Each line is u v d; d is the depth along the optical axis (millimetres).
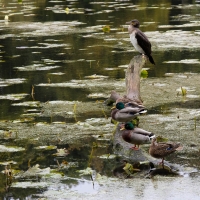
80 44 23719
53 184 9609
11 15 32188
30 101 15242
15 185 9562
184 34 25312
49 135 12367
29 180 9820
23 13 33000
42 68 19375
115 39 24703
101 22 29172
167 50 22172
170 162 10688
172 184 9484
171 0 38906
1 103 15078
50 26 28344
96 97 15656
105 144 11789
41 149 11492
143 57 14656
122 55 21469
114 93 14781
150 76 18172
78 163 10695
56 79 17812
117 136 11914
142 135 10992
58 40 24641
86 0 39219
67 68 19359
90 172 10156
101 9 34312
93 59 20828
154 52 21891
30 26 28422
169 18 30359
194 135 12148
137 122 12930
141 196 8930
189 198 8812
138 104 12742
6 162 10742
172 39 24250
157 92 16078
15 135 12398
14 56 21469
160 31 26312
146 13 32375
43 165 10594
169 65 19656
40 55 21578
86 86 16875
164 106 14617
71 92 16219
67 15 31938
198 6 35344
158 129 12609
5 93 16141
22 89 16594
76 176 9984
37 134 12438
